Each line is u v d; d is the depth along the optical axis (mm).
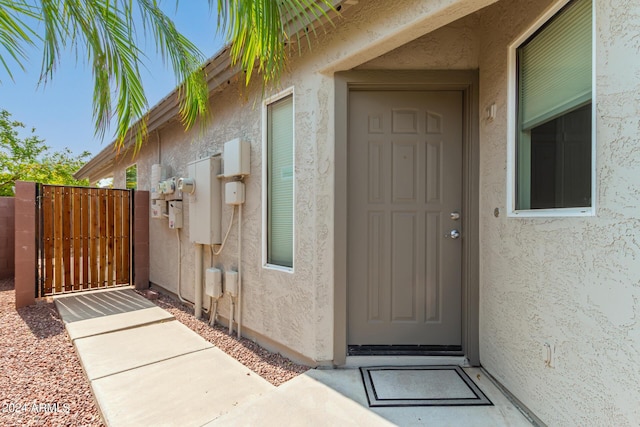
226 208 3938
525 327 2092
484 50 2646
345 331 2754
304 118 2898
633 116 1398
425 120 2881
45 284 5125
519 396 2143
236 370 2703
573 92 1807
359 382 2469
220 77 3596
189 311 4625
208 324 4070
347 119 2799
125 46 2084
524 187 2221
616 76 1471
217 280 3891
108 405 2184
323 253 2773
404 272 2893
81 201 5500
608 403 1497
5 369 2824
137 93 2264
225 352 3197
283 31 1716
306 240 2869
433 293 2885
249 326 3531
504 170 2352
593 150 1592
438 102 2881
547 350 1885
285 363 2949
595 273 1573
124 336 3492
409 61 2750
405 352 2807
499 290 2398
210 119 4262
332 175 2762
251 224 3533
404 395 2287
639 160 1373
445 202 2879
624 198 1433
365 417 2043
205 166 4027
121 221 5918
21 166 12883
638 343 1367
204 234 4055
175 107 4500
